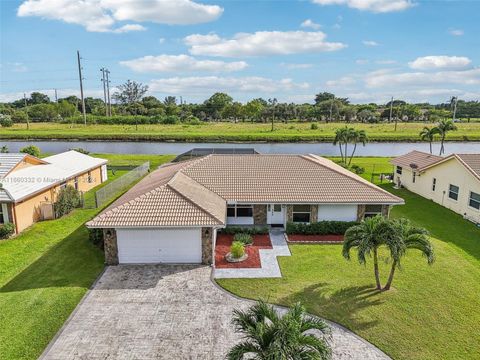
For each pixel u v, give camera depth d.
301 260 19.03
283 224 23.72
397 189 35.31
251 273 17.56
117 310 14.36
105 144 72.38
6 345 12.29
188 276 17.20
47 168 28.98
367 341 12.61
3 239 21.98
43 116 115.19
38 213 25.45
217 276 17.23
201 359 11.72
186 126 102.88
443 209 28.58
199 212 18.23
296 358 8.52
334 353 12.00
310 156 30.97
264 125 108.44
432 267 18.09
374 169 44.94
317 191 23.00
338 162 48.88
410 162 34.84
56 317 13.84
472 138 77.81
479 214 24.84
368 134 80.81
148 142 76.06
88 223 17.52
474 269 17.92
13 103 161.12
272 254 19.75
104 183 37.16
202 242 18.27
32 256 19.50
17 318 13.77
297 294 15.62
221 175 24.73
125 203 18.81
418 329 13.23
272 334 8.99
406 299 15.16
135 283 16.50
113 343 12.45
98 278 16.97
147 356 11.85
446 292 15.72
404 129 94.62
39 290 15.84
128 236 18.16
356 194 22.70
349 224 22.50
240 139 77.00
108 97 121.00
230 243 21.33
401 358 11.80
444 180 29.12
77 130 88.69
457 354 11.96
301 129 94.25
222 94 155.38
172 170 26.39
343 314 14.13
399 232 14.27
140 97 161.62
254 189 23.28
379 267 18.14
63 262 18.72
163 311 14.33
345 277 17.12
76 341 12.53
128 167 45.38
